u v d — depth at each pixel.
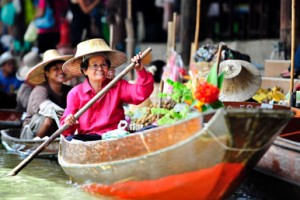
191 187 7.58
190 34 14.80
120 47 16.59
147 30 17.73
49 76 11.62
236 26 16.92
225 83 10.40
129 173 7.93
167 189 7.71
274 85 12.22
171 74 11.86
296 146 7.92
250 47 14.92
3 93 14.54
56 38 16.83
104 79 9.21
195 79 8.75
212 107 7.83
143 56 8.86
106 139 8.13
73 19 16.47
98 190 8.52
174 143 7.41
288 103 10.15
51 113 11.23
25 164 9.52
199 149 7.30
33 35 17.44
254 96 10.96
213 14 16.84
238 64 10.34
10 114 13.51
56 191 8.86
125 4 16.84
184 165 7.46
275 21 16.19
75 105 9.27
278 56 13.84
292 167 7.96
